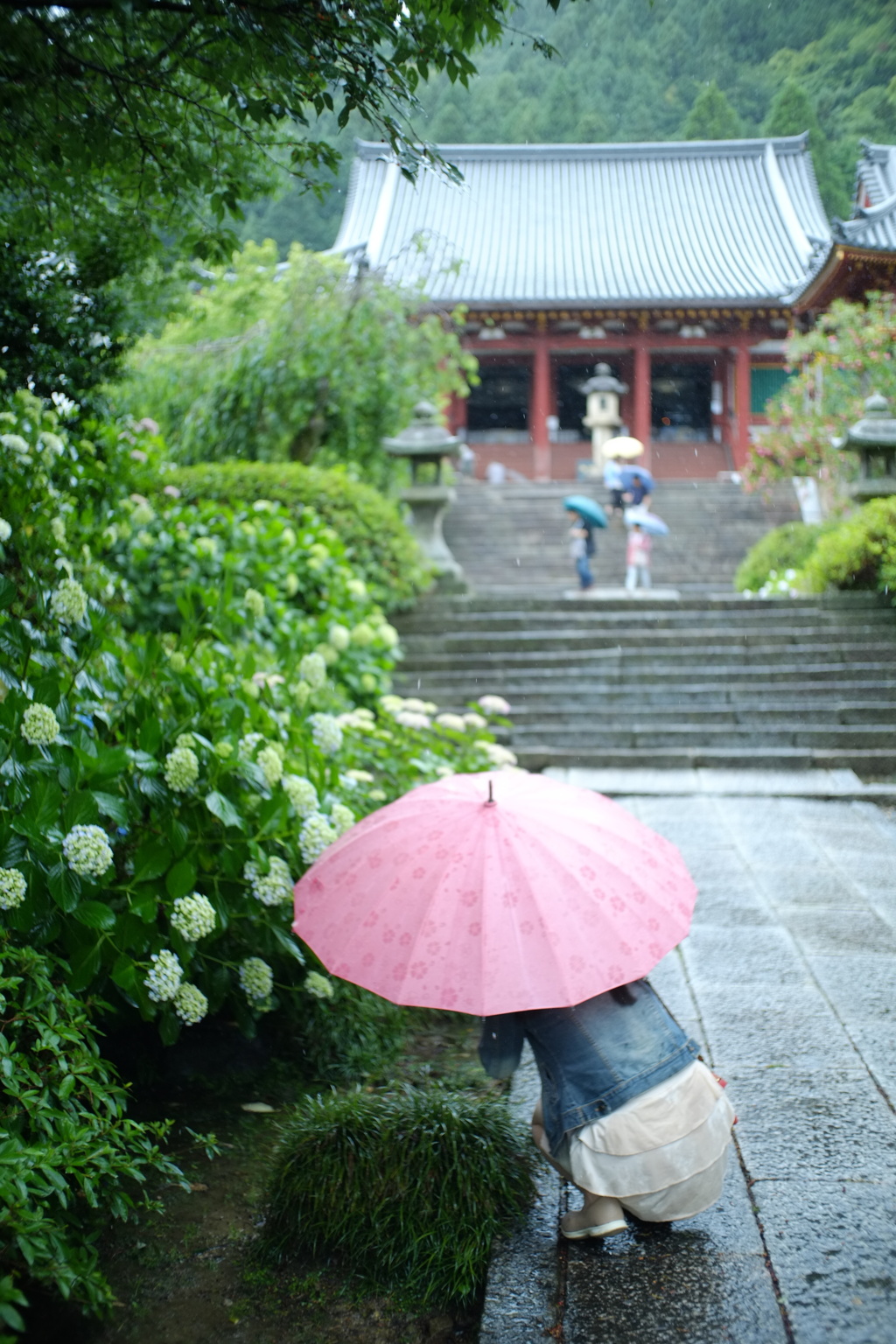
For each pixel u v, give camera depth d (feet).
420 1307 8.01
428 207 96.12
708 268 88.84
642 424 88.99
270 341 40.73
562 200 97.71
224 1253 8.58
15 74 9.93
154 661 10.92
